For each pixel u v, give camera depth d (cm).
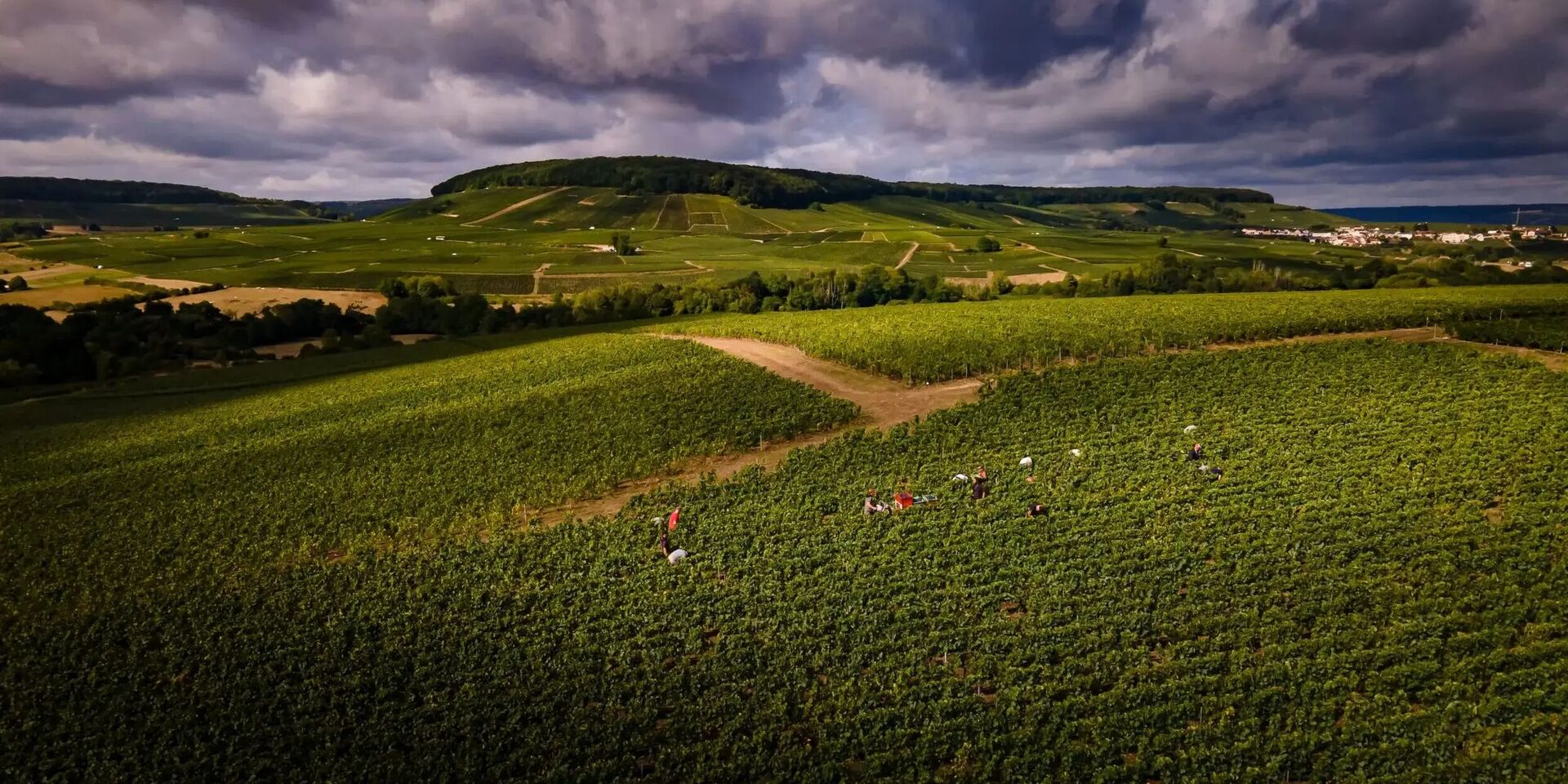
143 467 6744
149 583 4769
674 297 14450
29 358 10988
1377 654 3200
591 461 6003
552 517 5247
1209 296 11019
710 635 3816
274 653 3884
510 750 3144
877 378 7606
